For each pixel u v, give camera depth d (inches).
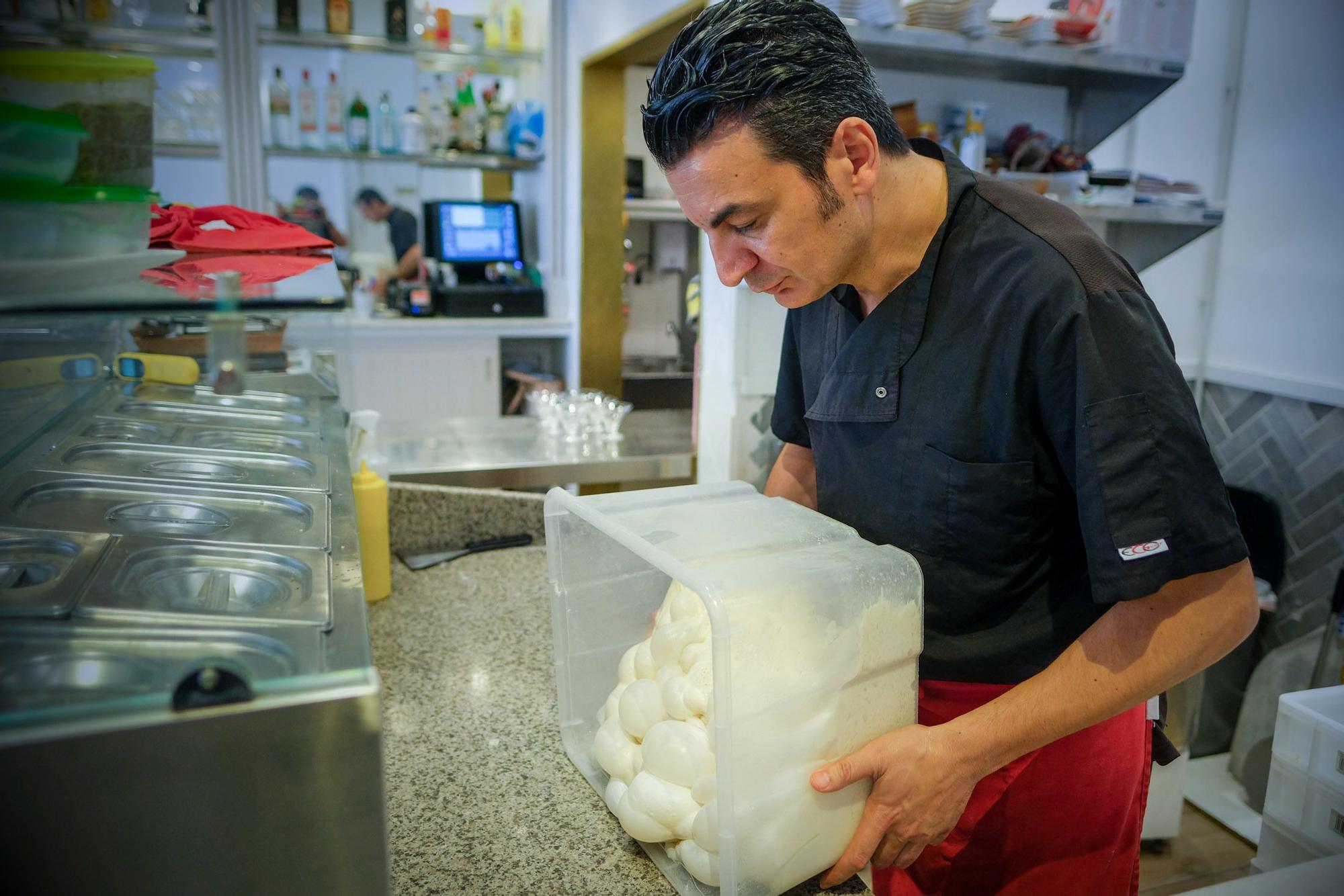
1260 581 117.6
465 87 180.2
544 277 187.5
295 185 177.9
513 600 59.7
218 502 37.1
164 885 21.4
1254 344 123.5
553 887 33.1
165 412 49.9
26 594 26.7
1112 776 45.8
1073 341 35.6
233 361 40.7
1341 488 110.5
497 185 198.5
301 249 63.0
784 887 32.3
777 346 108.2
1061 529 42.1
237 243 59.5
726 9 33.3
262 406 53.9
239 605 28.2
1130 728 46.6
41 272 35.0
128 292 38.4
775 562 32.2
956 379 39.9
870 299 43.7
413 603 59.1
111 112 43.4
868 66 36.7
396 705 46.0
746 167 33.2
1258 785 112.6
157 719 20.6
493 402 177.8
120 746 20.4
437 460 97.0
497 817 37.1
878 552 34.3
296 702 21.4
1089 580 42.2
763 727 30.2
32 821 20.2
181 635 25.1
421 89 178.7
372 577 58.5
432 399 173.9
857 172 35.6
